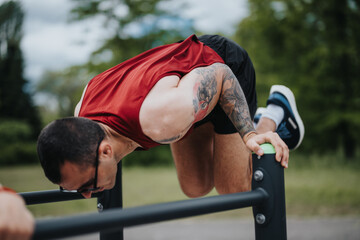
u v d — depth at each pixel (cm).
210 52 138
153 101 112
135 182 983
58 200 123
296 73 1368
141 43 1795
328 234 417
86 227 63
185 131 117
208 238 416
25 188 878
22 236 57
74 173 101
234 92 130
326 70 1295
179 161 186
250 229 462
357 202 616
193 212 80
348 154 1318
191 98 113
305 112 1339
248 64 168
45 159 99
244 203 94
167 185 898
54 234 59
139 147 126
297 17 1301
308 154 1382
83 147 101
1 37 2614
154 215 73
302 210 561
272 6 1376
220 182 172
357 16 1259
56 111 3325
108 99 123
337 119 1246
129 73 128
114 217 67
